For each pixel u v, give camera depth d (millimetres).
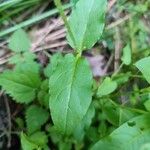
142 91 209
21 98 207
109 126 219
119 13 277
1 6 245
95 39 172
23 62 227
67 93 167
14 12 258
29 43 236
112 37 269
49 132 214
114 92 235
